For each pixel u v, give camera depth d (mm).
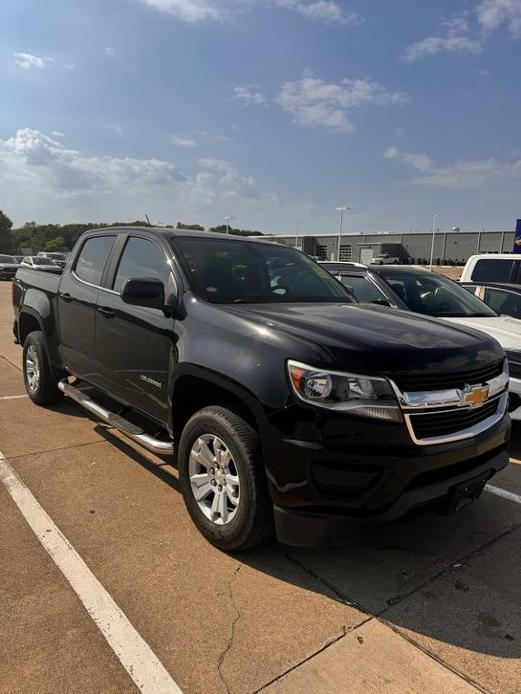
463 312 6355
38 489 3896
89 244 5055
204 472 3299
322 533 2676
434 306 6449
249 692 2158
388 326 3215
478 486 3016
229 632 2498
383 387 2645
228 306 3451
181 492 3639
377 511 2668
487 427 3078
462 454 2844
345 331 2959
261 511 2900
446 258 89000
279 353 2812
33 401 5945
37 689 2141
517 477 4445
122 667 2266
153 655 2336
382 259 74375
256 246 4469
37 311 5531
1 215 103188
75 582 2820
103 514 3559
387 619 2631
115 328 4164
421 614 2674
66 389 5070
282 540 2771
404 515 2721
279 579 2922
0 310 17062
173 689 2164
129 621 2543
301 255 4820
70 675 2213
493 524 3615
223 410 3086
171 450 3564
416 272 7156
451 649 2439
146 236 4238
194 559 3074
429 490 2729
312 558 3131
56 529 3352
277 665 2305
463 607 2738
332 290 4426
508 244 82312
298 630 2529
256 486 2873
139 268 4164
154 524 3447
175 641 2426
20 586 2773
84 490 3900
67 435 5012
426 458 2676
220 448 3111
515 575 3039
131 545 3197
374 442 2627
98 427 5242
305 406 2652
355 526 2666
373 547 3281
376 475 2623
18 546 3148
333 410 2623
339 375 2646
